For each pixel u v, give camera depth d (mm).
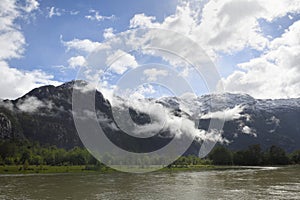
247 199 30328
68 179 55688
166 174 68812
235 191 36375
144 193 34906
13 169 80562
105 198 31406
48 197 32500
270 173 72875
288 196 32219
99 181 50969
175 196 32406
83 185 44312
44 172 75062
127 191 36875
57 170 77938
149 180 52562
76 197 32312
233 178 56844
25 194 34875
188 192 35625
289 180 52031
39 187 42062
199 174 69188
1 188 41125
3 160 91562
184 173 72625
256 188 39500
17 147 108688
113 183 47219
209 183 46625
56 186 43250
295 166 122562
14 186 43625
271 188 39469
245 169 95312
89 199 30859
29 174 70812
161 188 39812
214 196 32250
